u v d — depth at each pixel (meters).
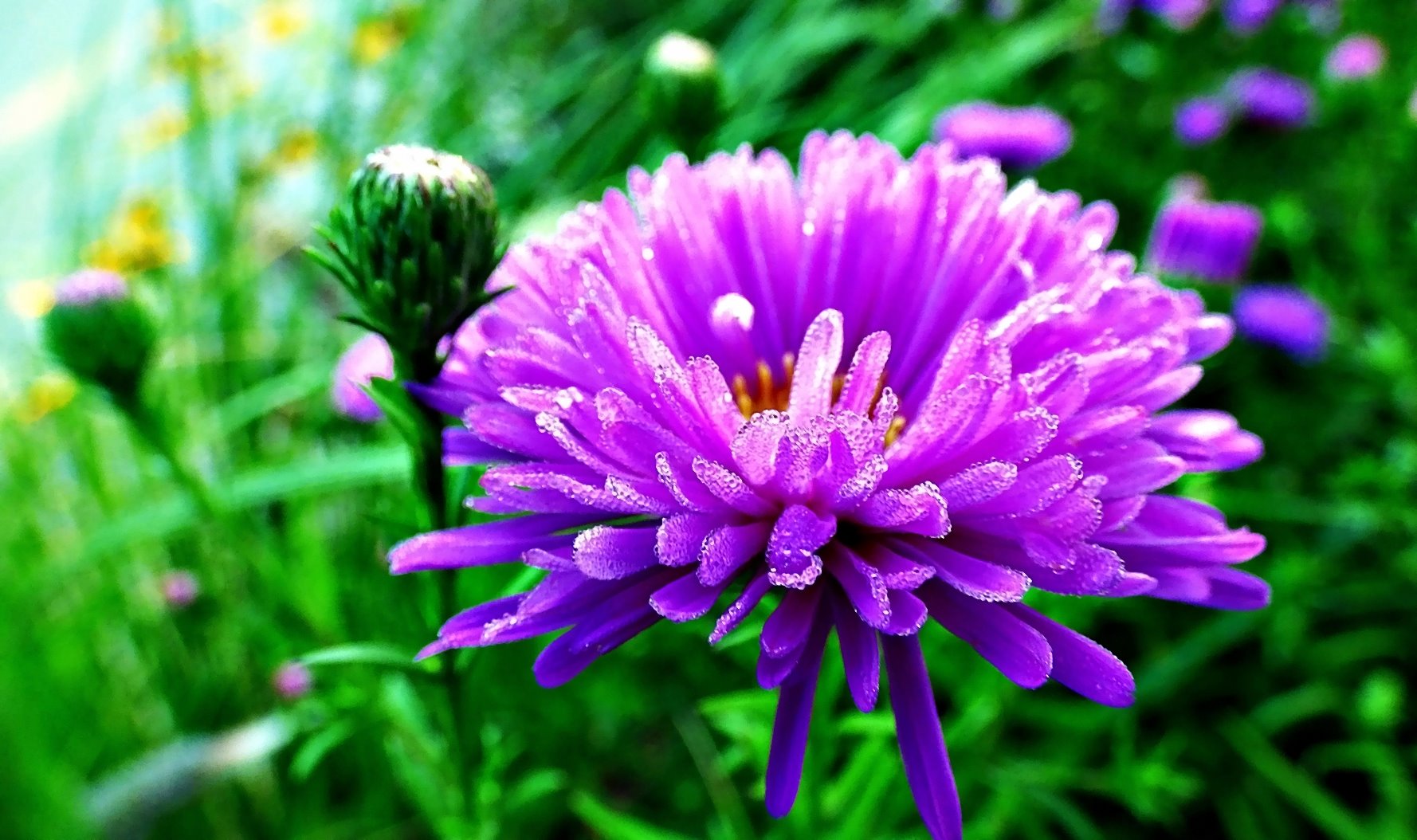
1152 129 0.26
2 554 0.16
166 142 0.20
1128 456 0.07
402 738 0.12
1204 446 0.08
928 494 0.07
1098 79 0.26
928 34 0.30
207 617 0.15
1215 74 0.26
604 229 0.08
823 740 0.10
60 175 0.20
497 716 0.14
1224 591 0.08
